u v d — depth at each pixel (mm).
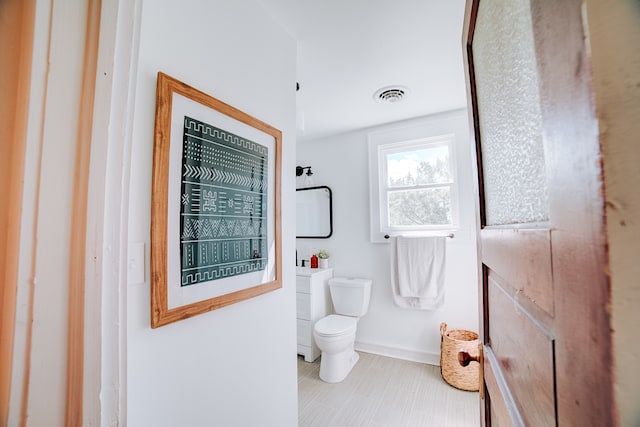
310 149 3232
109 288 469
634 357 180
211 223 958
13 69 394
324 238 3098
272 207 1255
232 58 1088
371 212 2830
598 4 206
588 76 209
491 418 704
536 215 370
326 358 2268
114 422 473
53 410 399
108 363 468
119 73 481
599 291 203
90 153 439
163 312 792
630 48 190
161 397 794
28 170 394
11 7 397
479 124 741
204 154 941
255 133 1175
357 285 2658
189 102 897
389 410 1843
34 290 392
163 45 837
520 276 417
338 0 1244
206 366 934
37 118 399
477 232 792
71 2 432
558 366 279
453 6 1296
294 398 1356
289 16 1332
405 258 2549
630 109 187
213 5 1015
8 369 375
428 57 1685
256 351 1151
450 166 2549
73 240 423
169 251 819
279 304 1298
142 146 773
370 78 1920
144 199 772
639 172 182
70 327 417
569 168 243
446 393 2029
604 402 200
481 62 681
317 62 1723
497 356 626
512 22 453
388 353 2686
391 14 1338
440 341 2486
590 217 213
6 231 387
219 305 967
